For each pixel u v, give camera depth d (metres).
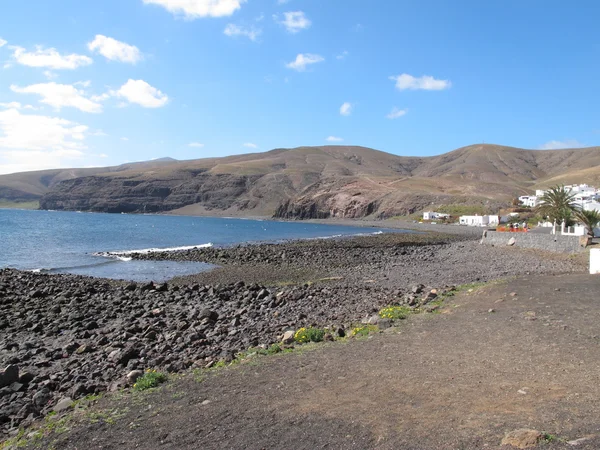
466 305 17.31
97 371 11.71
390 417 7.10
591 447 5.51
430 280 29.86
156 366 11.90
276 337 14.54
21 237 81.94
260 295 23.30
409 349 11.30
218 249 57.97
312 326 15.94
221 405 8.20
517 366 9.33
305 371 9.97
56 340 15.66
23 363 12.88
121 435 7.23
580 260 38.81
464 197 174.38
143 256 49.78
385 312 16.47
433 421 6.80
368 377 9.23
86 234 95.25
